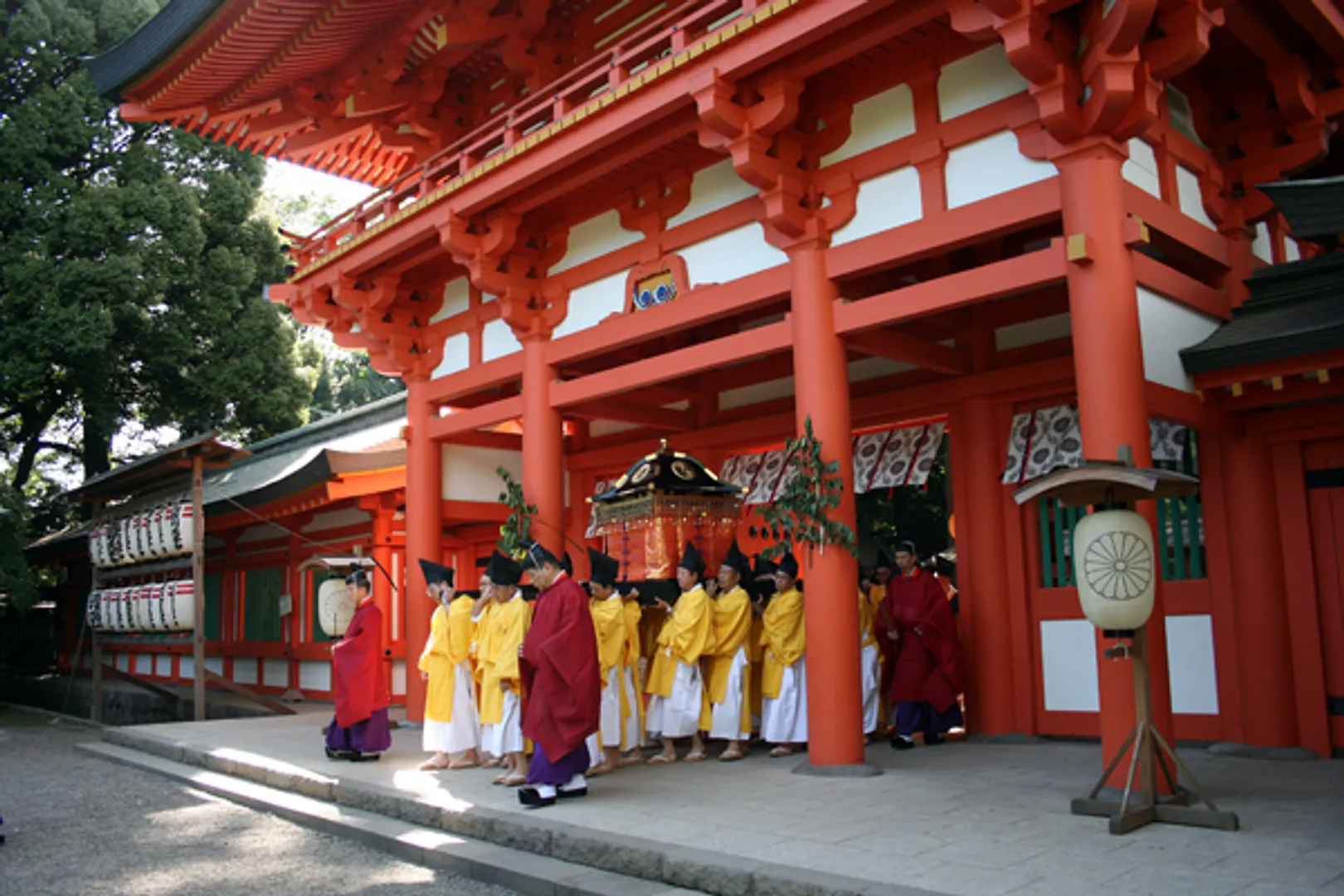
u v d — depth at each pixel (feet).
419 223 37.91
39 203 70.64
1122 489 20.68
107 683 79.36
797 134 29.35
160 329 76.18
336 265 42.52
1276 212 29.91
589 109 30.25
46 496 99.25
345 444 60.54
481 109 44.80
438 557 43.62
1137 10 21.08
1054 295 33.30
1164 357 26.14
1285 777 24.94
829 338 28.40
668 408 44.70
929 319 33.88
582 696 24.90
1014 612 33.22
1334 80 29.71
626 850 20.10
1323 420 28.17
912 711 32.01
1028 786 24.79
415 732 41.27
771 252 30.86
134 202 72.13
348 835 25.85
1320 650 28.25
